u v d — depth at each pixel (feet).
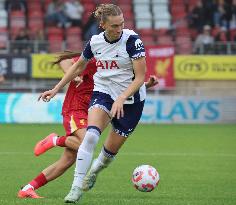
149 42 233.14
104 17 60.44
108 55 62.75
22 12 241.35
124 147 139.13
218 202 69.82
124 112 64.54
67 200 62.49
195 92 214.28
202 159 119.96
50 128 181.78
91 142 61.77
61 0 240.32
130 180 89.76
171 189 81.41
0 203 65.36
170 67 211.20
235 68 215.51
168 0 255.70
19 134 163.94
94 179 69.00
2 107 201.57
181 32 238.48
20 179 89.92
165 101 208.64
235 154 129.29
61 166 70.49
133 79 63.77
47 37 232.73
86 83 70.90
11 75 206.59
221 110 210.38
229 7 243.60
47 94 66.08
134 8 251.39
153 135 168.04
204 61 213.87
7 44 213.46
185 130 183.93
